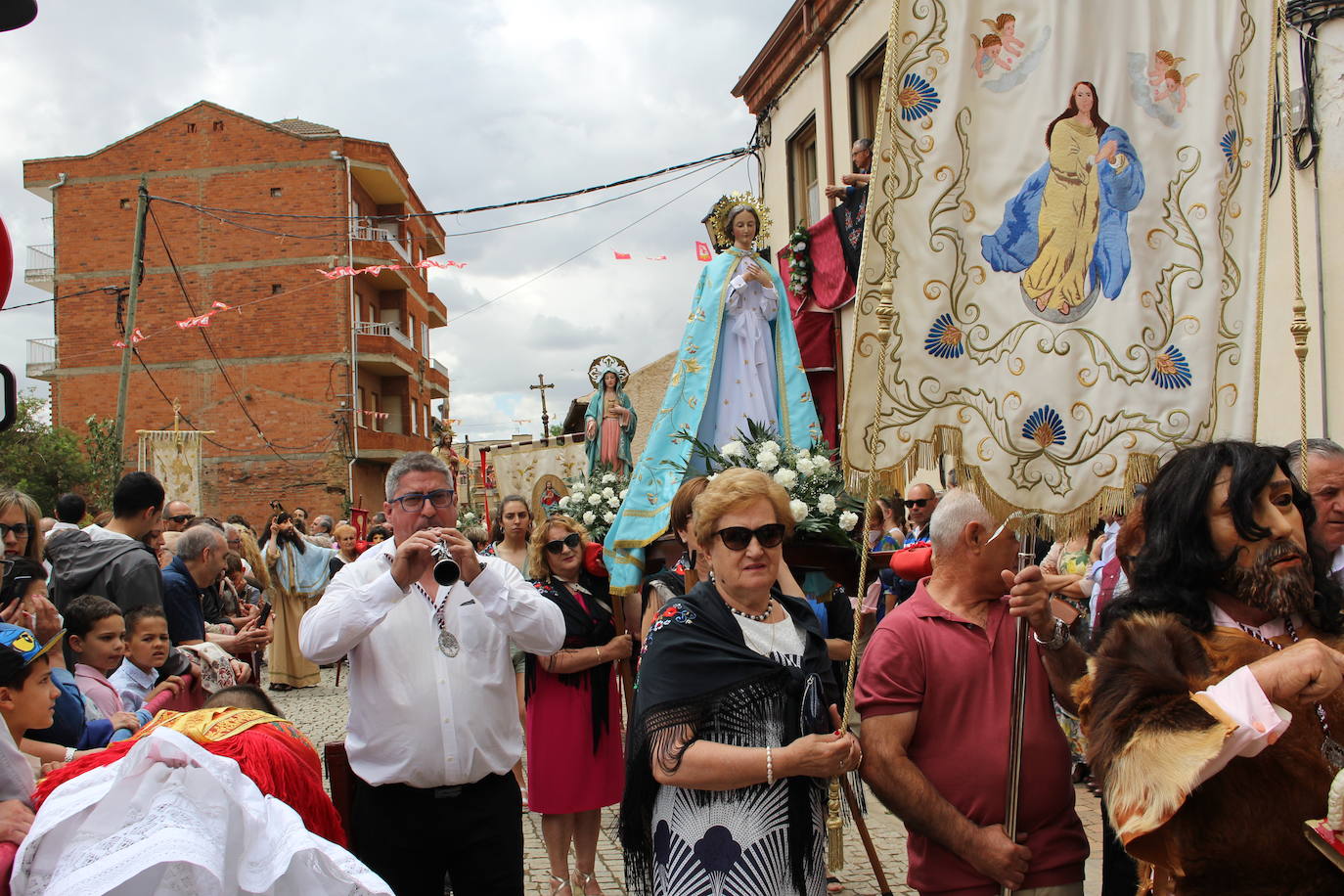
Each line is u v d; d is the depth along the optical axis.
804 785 2.77
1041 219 3.05
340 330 31.91
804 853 2.73
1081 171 3.07
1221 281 3.08
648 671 2.78
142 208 20.36
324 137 32.00
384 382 35.66
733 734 2.71
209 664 5.01
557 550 5.25
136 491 5.75
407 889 3.55
